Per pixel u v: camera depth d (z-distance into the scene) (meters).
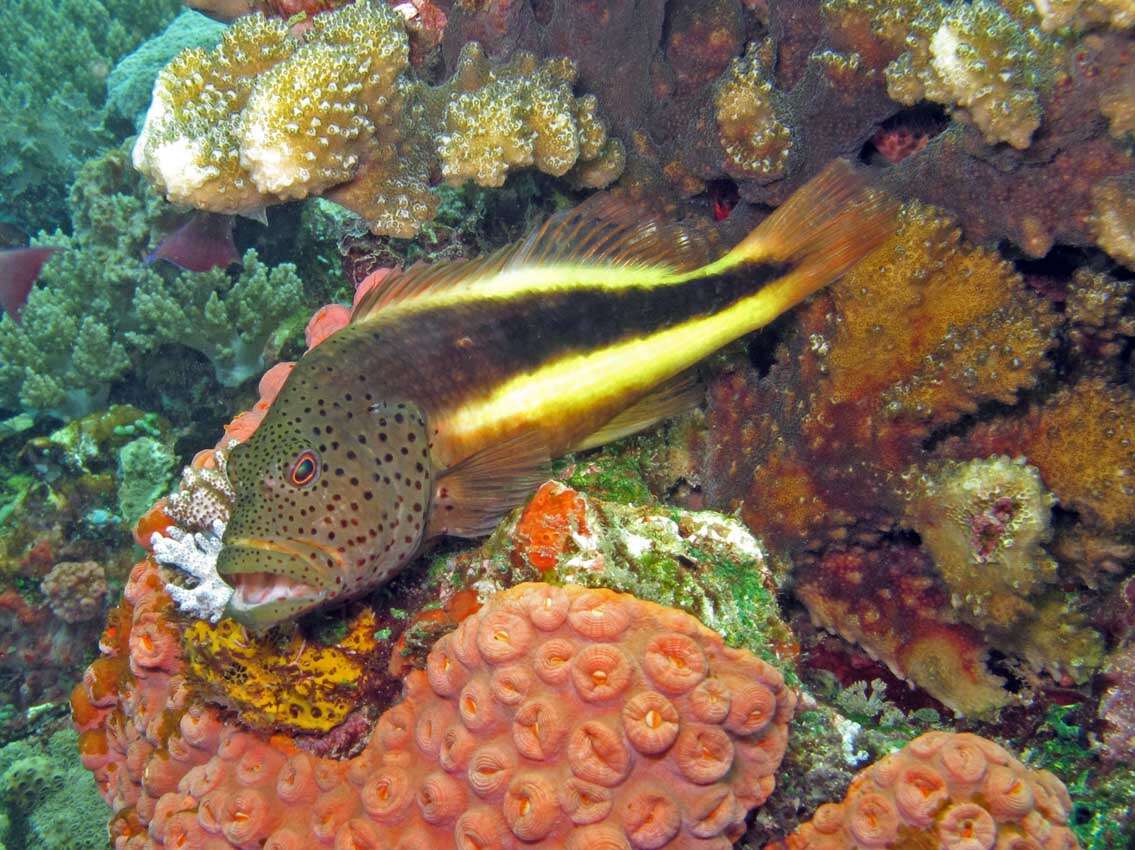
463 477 0.23
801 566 0.26
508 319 0.23
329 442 0.21
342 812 0.20
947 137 0.24
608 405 0.25
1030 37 0.21
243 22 0.28
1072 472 0.23
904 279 0.23
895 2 0.24
